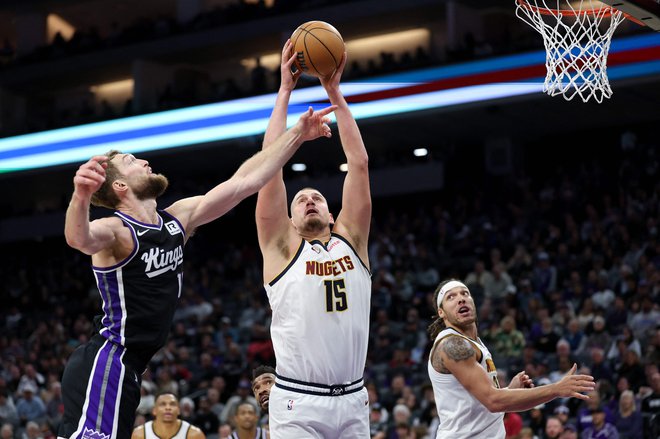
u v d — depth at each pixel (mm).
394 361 13227
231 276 20312
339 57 4328
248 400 10273
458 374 4488
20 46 26062
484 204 19094
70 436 3449
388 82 17547
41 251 25344
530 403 4312
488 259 16750
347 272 4164
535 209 18188
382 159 21625
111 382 3482
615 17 6520
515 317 13531
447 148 21141
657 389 10312
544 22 7031
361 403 4152
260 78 20672
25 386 14430
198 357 15914
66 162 21188
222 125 19406
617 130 20391
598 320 12328
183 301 18391
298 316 4082
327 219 4270
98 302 20125
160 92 23875
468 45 18031
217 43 22125
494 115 18672
